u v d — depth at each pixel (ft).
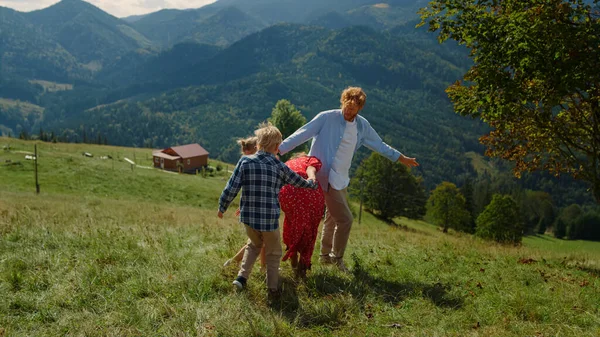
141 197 147.74
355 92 18.15
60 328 12.42
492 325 14.44
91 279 15.81
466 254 27.45
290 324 13.61
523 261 27.04
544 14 26.76
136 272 16.89
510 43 26.68
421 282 18.48
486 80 28.14
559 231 388.16
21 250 19.15
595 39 25.00
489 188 428.15
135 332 12.55
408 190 224.94
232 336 12.63
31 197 91.40
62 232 23.32
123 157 274.77
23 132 409.49
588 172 34.06
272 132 15.47
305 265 17.37
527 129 34.63
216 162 320.09
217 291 15.65
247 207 15.28
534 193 443.73
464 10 30.25
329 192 18.48
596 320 15.02
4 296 13.99
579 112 32.76
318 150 18.48
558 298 17.29
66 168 161.38
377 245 27.99
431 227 241.35
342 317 14.34
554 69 25.81
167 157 265.13
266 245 15.61
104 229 25.07
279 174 15.46
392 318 14.44
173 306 14.17
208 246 22.07
